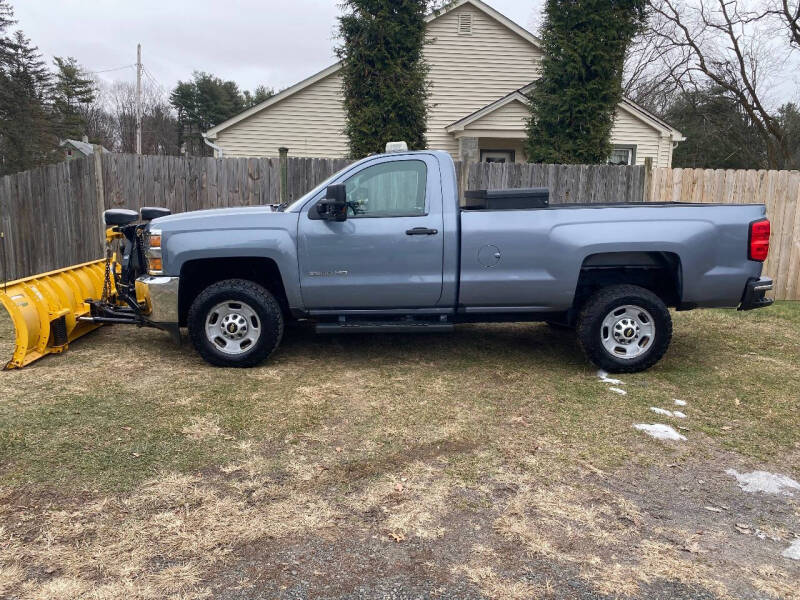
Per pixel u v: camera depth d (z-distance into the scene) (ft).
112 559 8.86
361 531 9.73
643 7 40.63
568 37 40.42
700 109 80.23
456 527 9.89
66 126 140.87
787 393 16.67
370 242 17.16
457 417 14.52
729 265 17.25
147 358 18.88
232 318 17.83
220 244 17.11
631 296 17.48
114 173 27.32
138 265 19.58
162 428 13.43
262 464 11.92
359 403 15.30
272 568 8.76
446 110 55.77
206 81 168.14
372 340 21.83
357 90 42.11
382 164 17.47
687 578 8.68
